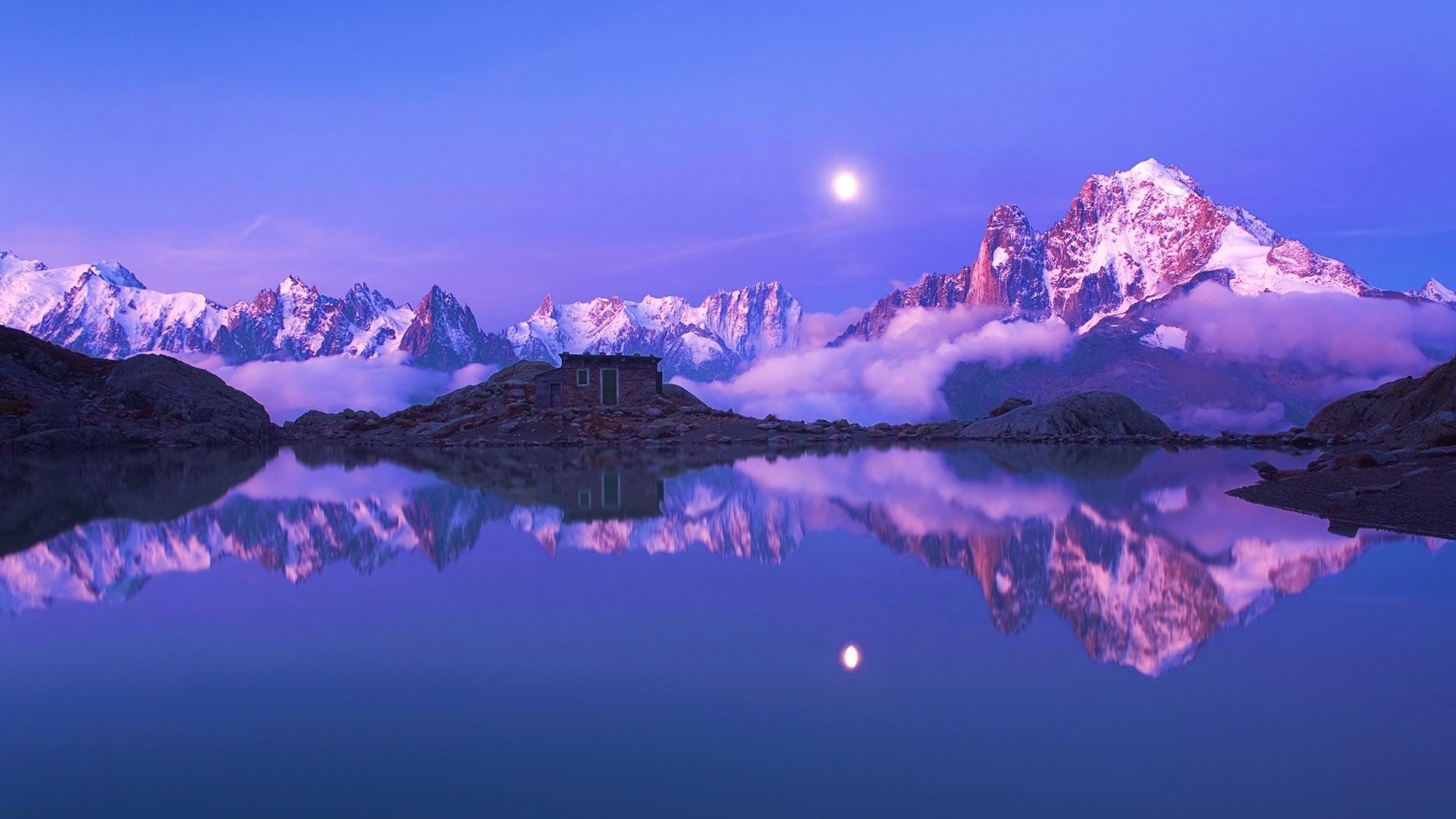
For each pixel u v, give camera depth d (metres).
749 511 21.86
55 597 12.55
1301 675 8.41
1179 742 6.88
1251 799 5.91
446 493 27.30
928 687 8.20
